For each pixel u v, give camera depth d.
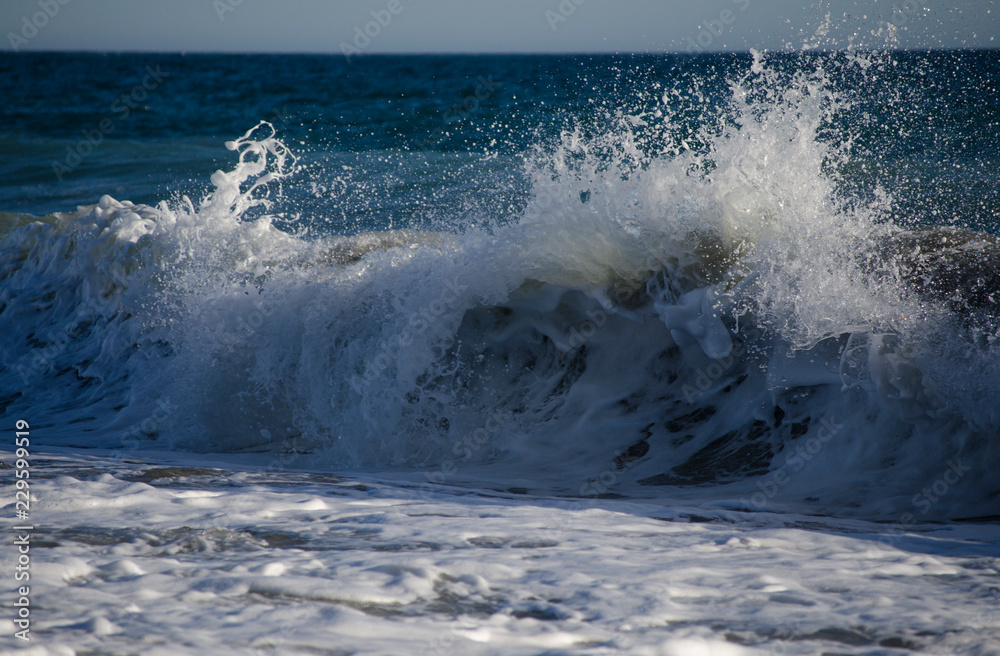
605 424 14.05
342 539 6.92
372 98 104.00
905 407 11.30
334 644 4.32
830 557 6.67
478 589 5.50
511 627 4.75
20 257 25.23
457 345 15.66
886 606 5.29
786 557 6.63
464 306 15.48
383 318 15.99
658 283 14.47
